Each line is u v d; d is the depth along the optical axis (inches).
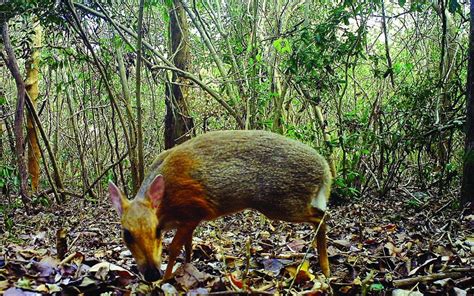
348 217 55.8
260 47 74.0
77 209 67.6
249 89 71.0
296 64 62.6
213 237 44.7
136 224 26.4
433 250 34.1
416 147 68.4
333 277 29.7
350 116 70.2
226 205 28.9
